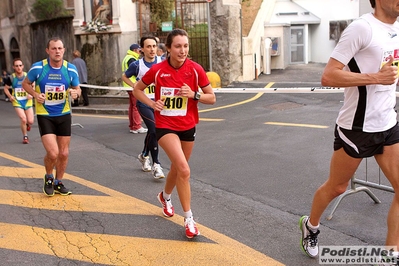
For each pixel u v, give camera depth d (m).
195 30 20.09
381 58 4.05
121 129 12.98
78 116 16.58
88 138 11.91
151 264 4.90
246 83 18.28
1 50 28.59
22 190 7.61
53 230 5.91
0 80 28.02
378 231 5.42
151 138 7.80
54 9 22.36
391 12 3.99
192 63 5.40
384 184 6.92
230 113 13.71
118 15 19.20
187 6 20.91
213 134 11.09
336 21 21.84
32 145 11.48
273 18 22.67
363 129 4.15
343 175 4.39
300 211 6.18
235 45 18.48
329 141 9.52
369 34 4.00
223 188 7.28
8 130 13.94
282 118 12.27
